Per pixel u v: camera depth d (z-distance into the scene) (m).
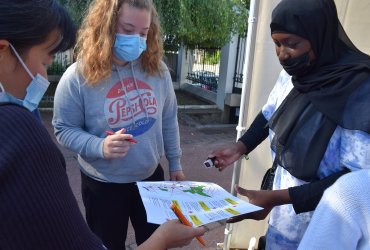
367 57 1.57
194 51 10.91
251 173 2.76
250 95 2.56
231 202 1.60
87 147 1.87
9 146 0.77
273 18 1.59
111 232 2.10
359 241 0.94
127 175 2.01
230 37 8.02
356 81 1.45
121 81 1.94
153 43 2.00
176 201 1.57
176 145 2.34
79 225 0.89
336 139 1.49
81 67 1.86
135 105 1.98
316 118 1.54
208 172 5.16
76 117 1.95
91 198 2.08
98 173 2.00
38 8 0.88
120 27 1.81
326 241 0.96
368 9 2.43
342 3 2.44
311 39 1.51
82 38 1.86
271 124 1.77
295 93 1.69
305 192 1.50
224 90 8.80
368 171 0.97
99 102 1.91
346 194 0.95
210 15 7.30
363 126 1.36
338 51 1.59
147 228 2.19
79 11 6.30
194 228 1.26
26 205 0.77
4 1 0.84
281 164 1.67
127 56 1.85
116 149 1.78
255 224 2.92
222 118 8.93
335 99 1.47
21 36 0.87
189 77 11.34
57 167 0.86
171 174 2.36
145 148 2.03
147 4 1.82
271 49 2.49
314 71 1.60
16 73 0.95
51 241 0.80
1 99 0.94
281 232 1.74
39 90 1.01
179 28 6.94
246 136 2.11
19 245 0.77
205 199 1.63
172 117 2.29
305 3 1.50
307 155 1.55
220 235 3.42
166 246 1.22
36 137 0.82
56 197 0.83
